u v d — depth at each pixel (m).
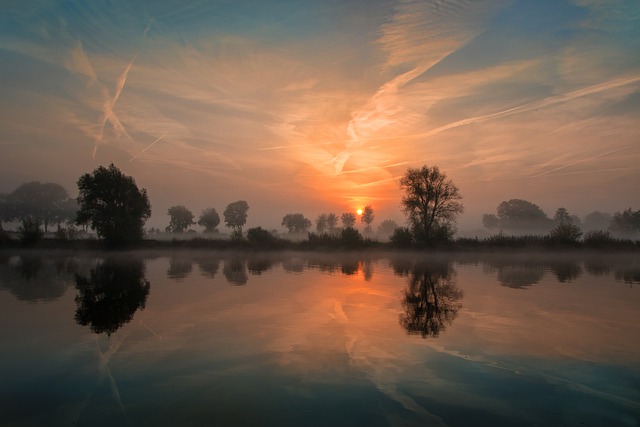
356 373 8.05
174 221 106.44
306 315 13.41
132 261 39.03
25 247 54.59
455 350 9.51
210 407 6.53
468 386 7.40
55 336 10.70
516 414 6.32
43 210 114.31
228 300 16.34
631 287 19.83
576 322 12.27
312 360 8.81
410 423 6.03
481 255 48.09
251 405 6.60
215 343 10.12
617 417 6.21
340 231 57.53
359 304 15.45
